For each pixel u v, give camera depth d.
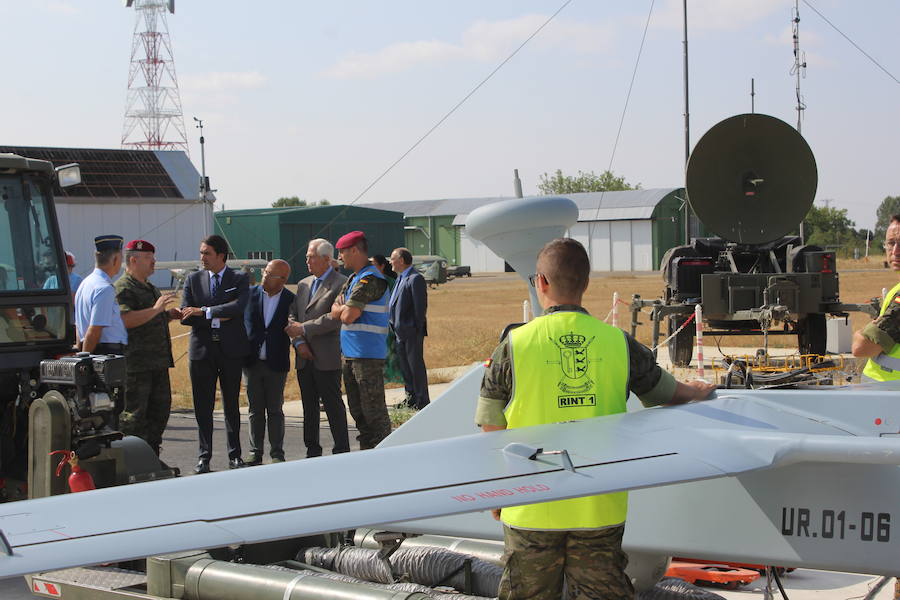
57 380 5.43
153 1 90.50
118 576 4.32
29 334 5.94
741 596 4.82
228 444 8.29
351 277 8.01
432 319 30.28
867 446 2.67
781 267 13.34
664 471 2.44
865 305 11.82
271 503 2.12
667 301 13.41
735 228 11.77
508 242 4.35
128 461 5.62
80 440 5.29
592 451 2.58
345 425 8.29
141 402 7.91
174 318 8.10
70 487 5.12
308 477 2.34
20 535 1.88
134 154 55.38
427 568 4.11
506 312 34.22
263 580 3.75
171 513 2.04
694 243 13.56
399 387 13.98
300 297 8.39
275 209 68.38
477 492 2.22
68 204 48.94
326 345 8.13
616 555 2.94
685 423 2.96
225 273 8.17
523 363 3.01
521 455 2.53
